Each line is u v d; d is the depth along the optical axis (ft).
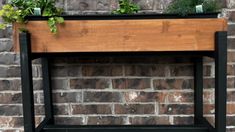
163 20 3.17
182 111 4.53
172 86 4.49
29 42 3.21
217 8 3.56
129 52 3.37
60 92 4.54
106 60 4.46
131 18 3.26
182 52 3.38
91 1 4.34
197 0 3.42
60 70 4.50
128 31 3.19
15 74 4.52
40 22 3.21
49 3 3.33
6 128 4.62
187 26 3.18
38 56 3.44
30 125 3.28
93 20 3.22
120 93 4.52
